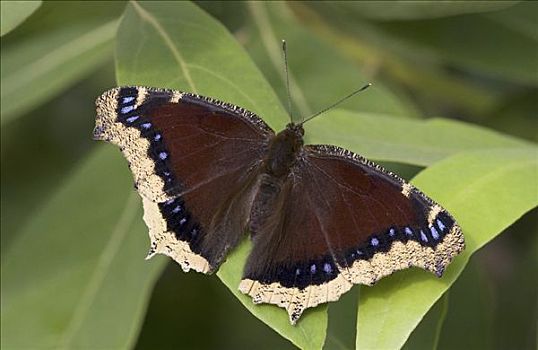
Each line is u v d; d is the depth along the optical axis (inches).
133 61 32.0
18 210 35.4
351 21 35.0
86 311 33.3
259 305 31.1
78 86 36.3
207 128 31.6
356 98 34.2
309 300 31.0
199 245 31.3
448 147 32.9
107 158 34.2
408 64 35.7
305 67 34.4
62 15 34.7
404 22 34.8
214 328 35.6
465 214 31.4
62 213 33.9
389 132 32.9
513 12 34.7
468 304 34.2
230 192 31.5
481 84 36.1
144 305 33.2
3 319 33.3
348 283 31.0
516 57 34.8
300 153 31.5
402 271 31.1
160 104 31.4
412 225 30.9
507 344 35.4
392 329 30.8
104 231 33.8
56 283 33.5
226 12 34.4
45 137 35.8
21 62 34.2
